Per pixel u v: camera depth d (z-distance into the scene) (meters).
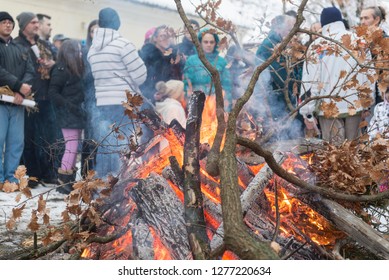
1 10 9.21
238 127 4.36
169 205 3.32
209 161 3.12
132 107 3.92
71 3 10.14
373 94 5.61
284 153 3.71
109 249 3.47
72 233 3.50
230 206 2.68
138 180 3.51
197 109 3.41
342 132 5.61
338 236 3.46
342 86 4.43
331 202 3.44
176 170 3.46
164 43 6.85
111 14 6.22
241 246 2.55
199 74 6.35
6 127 6.82
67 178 6.58
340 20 5.64
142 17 11.03
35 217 3.44
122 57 6.16
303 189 3.49
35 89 7.14
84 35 10.37
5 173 6.94
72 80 6.82
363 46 3.85
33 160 7.20
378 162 3.72
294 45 4.73
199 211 3.17
